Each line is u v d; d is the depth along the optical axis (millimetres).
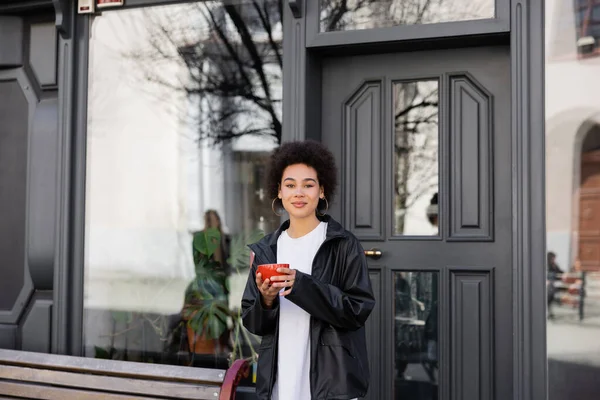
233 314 3770
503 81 3369
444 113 3434
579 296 2996
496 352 3301
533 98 3090
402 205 3484
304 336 2324
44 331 3938
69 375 3043
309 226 2420
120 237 3924
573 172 3029
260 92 3742
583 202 3014
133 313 3885
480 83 3398
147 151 3936
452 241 3387
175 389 2822
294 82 3502
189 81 3883
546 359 3018
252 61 3752
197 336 3799
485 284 3338
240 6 3760
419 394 3404
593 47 3033
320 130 3625
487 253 3340
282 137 3543
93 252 3934
